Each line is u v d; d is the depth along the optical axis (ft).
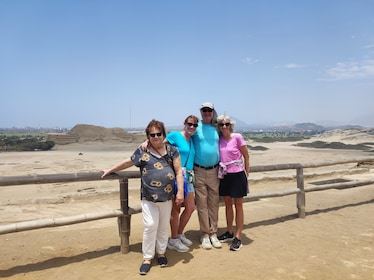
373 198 25.14
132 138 186.19
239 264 12.60
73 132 182.70
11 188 38.11
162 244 12.51
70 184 40.52
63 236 16.35
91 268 12.30
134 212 13.61
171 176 11.91
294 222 18.42
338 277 11.61
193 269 12.17
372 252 13.84
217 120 13.96
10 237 16.22
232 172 13.97
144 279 11.39
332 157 98.12
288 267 12.37
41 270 12.19
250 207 22.54
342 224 17.93
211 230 14.62
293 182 35.63
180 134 13.37
